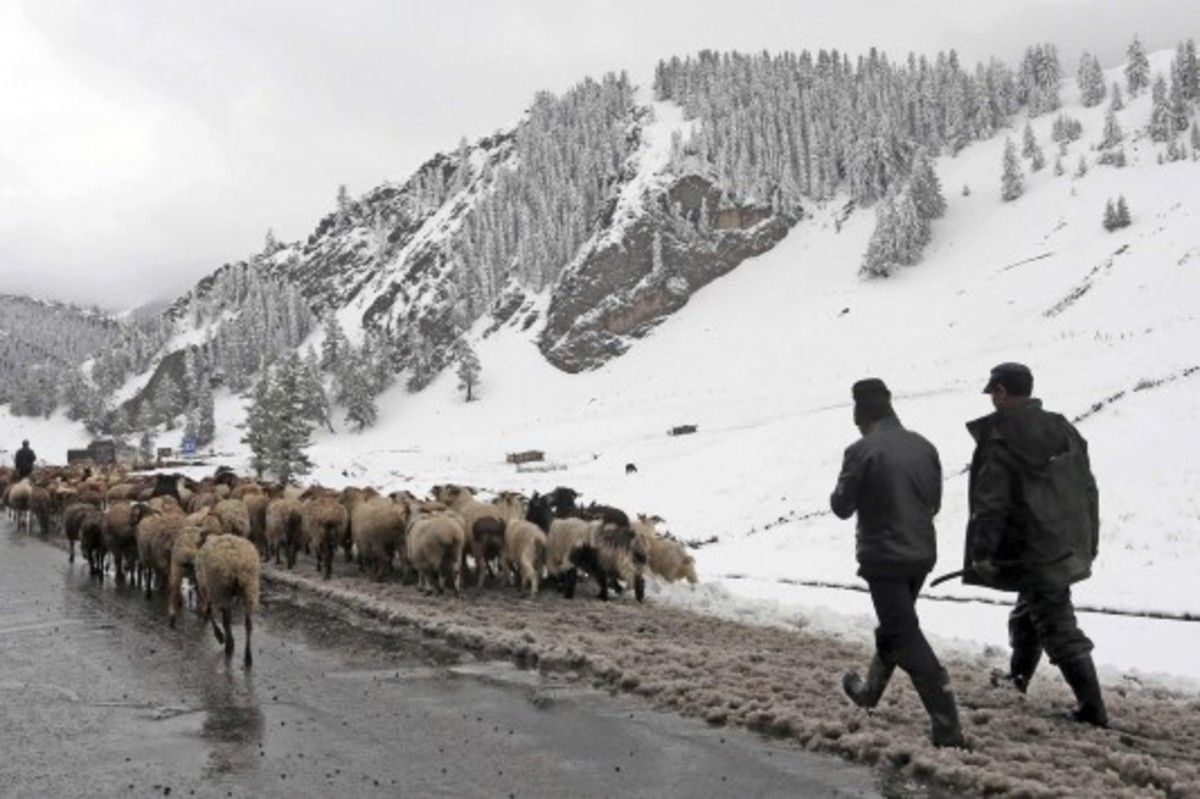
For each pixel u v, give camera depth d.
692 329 158.88
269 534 18.91
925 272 142.25
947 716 7.06
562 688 9.25
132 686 9.36
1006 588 7.92
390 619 12.84
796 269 167.25
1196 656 10.81
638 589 14.90
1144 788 6.20
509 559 15.67
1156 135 158.88
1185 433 27.88
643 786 6.51
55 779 6.68
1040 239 135.12
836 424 46.62
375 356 179.38
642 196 188.12
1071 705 8.31
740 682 9.06
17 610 13.92
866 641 11.70
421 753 7.25
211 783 6.61
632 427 96.50
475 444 104.00
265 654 10.86
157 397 197.00
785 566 21.14
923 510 7.29
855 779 6.60
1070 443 7.80
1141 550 19.83
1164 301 87.75
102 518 17.12
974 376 78.25
